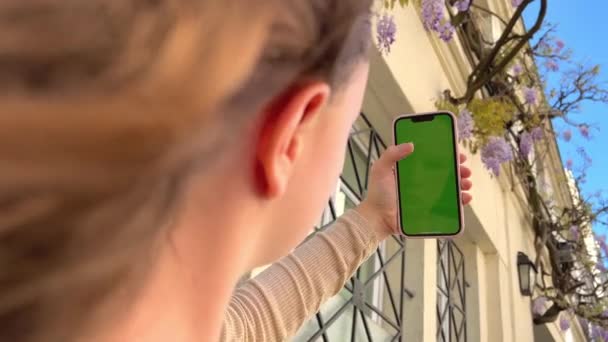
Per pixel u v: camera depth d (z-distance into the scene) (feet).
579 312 14.14
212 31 0.60
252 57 0.66
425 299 6.54
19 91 0.49
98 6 0.54
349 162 5.71
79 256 0.53
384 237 2.39
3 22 0.50
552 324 13.60
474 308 9.10
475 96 7.77
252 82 0.67
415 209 2.51
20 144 0.48
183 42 0.57
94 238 0.53
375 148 6.29
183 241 0.74
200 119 0.58
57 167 0.49
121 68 0.53
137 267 0.63
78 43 0.52
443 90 7.14
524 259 11.10
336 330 5.03
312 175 1.03
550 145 13.74
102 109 0.51
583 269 13.60
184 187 0.64
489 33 10.44
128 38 0.54
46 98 0.49
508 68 8.54
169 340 0.77
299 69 0.75
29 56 0.50
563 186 14.12
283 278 1.97
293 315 1.93
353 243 2.21
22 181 0.48
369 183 2.49
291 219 1.03
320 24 0.77
